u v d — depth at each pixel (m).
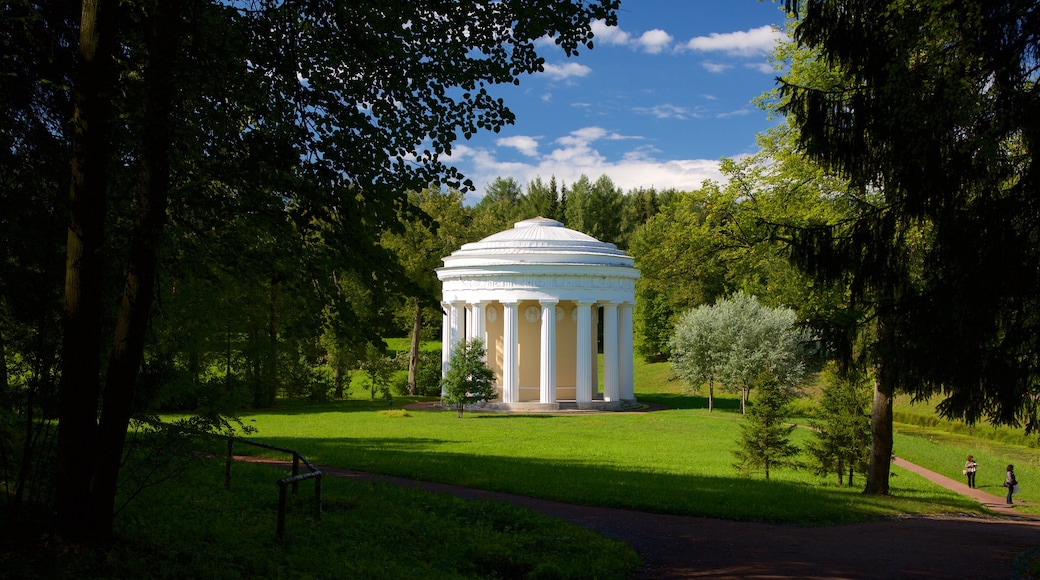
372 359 72.25
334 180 13.29
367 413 57.78
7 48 11.77
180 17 11.69
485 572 14.25
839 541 18.20
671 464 34.38
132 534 12.20
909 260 18.67
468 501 19.81
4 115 11.91
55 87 11.89
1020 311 13.88
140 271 11.51
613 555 15.22
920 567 15.27
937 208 15.12
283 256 14.12
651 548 16.70
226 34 12.41
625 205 144.62
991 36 13.60
